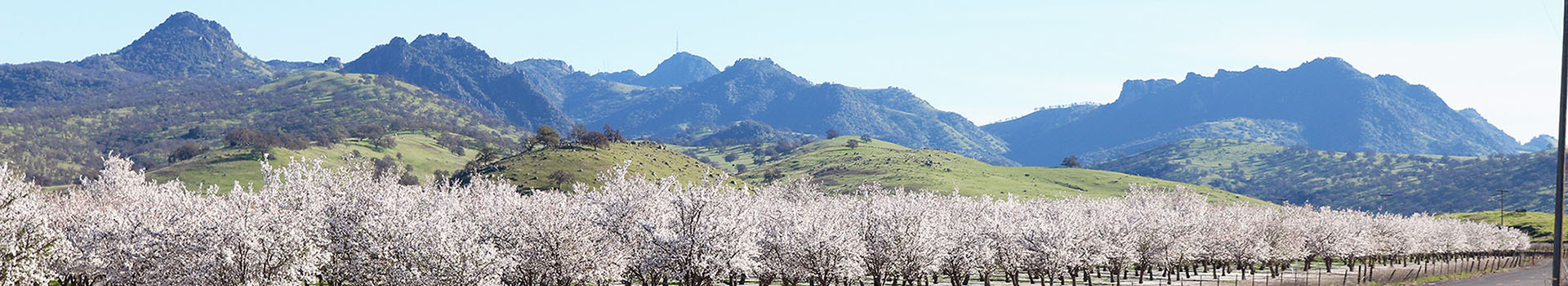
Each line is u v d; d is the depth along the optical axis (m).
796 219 55.47
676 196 49.22
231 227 39.03
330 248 43.66
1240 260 83.69
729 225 48.38
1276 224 92.75
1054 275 65.56
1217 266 95.50
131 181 73.56
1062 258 62.94
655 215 49.72
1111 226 73.31
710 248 47.47
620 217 49.81
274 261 39.41
